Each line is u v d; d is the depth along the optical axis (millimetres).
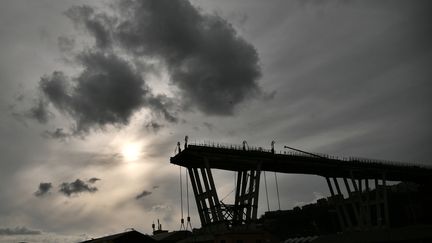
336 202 109812
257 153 84438
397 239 66750
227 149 80562
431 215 123438
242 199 85000
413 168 117375
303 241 103125
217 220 74938
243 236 68062
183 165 82750
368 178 116750
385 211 109812
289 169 97750
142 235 70125
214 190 75625
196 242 72812
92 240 75375
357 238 70438
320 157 98812
